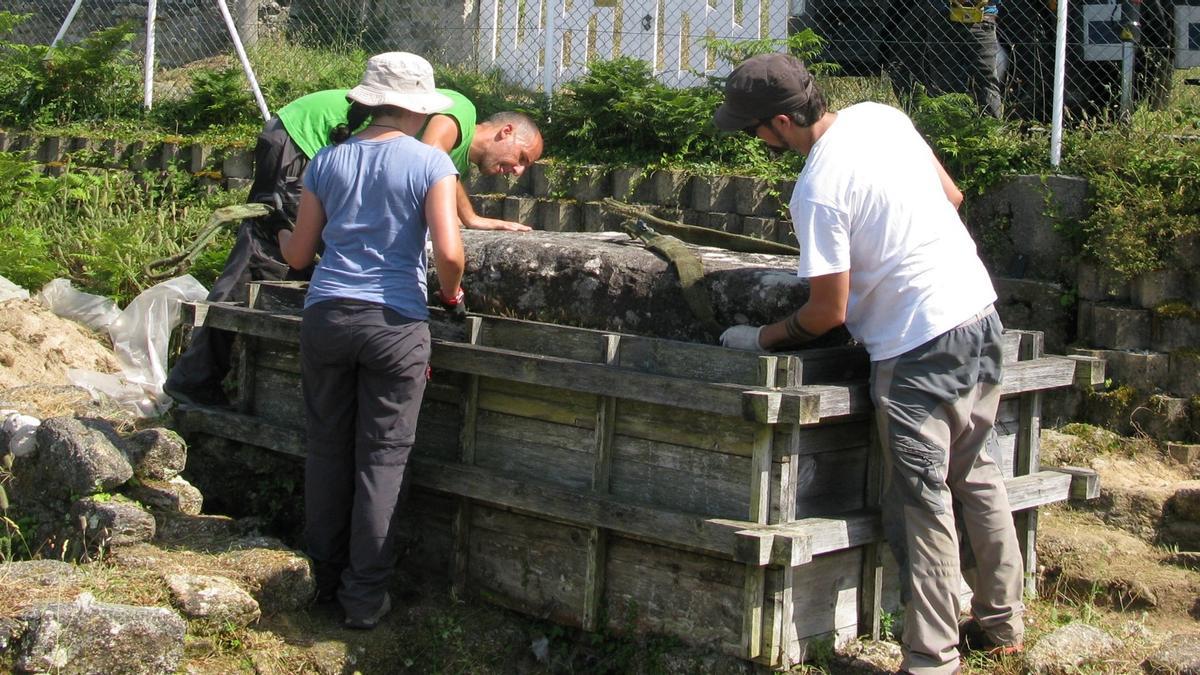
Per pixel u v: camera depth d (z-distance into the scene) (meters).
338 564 4.33
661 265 4.16
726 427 3.83
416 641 4.21
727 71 8.37
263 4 11.50
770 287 3.95
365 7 10.91
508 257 4.45
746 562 3.65
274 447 4.73
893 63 7.40
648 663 3.99
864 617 4.09
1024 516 4.57
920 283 3.66
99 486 4.46
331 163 4.15
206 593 3.89
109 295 6.98
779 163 7.08
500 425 4.36
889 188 3.66
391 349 4.02
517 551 4.33
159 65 10.56
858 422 4.01
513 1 9.19
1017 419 4.37
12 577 3.87
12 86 10.09
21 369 5.84
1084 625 4.34
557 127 7.81
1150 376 5.76
